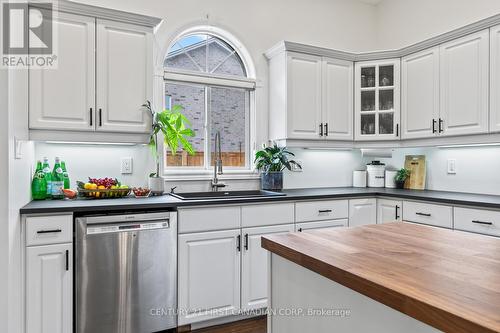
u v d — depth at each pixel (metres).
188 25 3.07
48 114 2.24
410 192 3.05
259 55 3.39
